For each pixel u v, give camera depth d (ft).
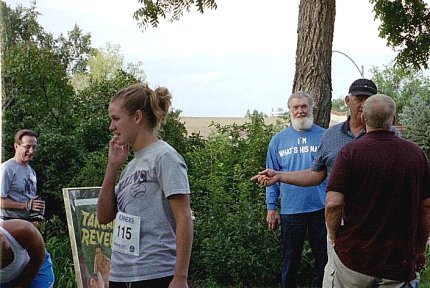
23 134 21.99
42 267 13.65
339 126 17.62
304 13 29.55
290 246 21.36
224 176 28.17
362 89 17.12
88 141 28.50
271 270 26.35
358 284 13.62
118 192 11.70
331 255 14.51
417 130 115.03
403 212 13.39
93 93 30.01
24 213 21.12
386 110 13.51
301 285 26.58
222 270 26.40
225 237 26.35
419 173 13.47
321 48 29.37
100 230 17.66
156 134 11.75
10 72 29.45
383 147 13.42
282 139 21.81
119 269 11.37
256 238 26.43
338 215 13.62
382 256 13.39
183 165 11.45
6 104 29.07
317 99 29.19
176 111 28.89
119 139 11.55
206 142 30.14
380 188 13.30
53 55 31.48
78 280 16.81
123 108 11.43
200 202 27.35
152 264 11.15
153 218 11.23
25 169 21.91
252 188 27.45
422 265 14.12
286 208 21.36
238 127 29.73
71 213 17.10
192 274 26.78
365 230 13.50
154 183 11.29
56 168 27.81
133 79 30.73
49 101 29.96
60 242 24.75
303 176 17.90
